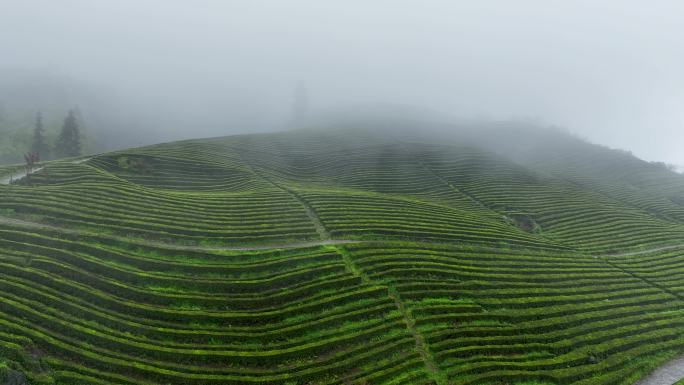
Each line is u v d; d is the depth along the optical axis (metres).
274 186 71.81
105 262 38.53
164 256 42.00
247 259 43.34
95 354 28.25
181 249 43.03
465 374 30.75
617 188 98.31
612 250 61.38
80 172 61.50
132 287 35.75
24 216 45.22
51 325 29.94
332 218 56.62
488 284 43.78
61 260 37.62
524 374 31.12
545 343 35.72
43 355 27.33
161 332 31.31
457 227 60.03
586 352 35.16
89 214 47.28
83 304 32.62
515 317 38.66
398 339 33.62
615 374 32.53
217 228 49.62
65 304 31.95
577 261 55.28
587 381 31.41
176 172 72.69
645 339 37.94
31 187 53.28
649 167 117.75
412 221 59.38
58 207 47.66
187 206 54.81
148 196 55.62
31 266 35.91
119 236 44.38
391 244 49.91
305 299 37.41
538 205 78.31
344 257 45.50
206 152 84.88
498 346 33.97
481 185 88.19
